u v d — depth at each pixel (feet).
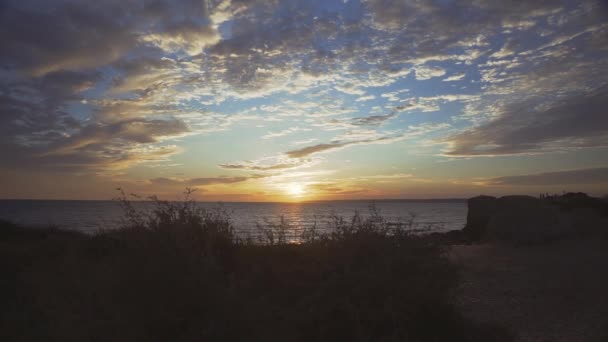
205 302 12.36
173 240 14.74
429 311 14.29
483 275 27.02
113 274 14.02
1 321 12.93
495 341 14.73
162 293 12.42
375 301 14.06
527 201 49.26
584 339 15.38
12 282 17.10
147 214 16.84
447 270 16.24
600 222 54.13
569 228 47.09
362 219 18.11
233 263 18.33
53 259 21.52
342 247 16.74
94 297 13.07
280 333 12.89
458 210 330.13
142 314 11.82
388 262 15.10
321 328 13.19
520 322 17.53
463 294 22.15
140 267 13.33
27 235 38.40
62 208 332.19
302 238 19.97
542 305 20.13
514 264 31.42
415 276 15.14
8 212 231.91
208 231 18.33
